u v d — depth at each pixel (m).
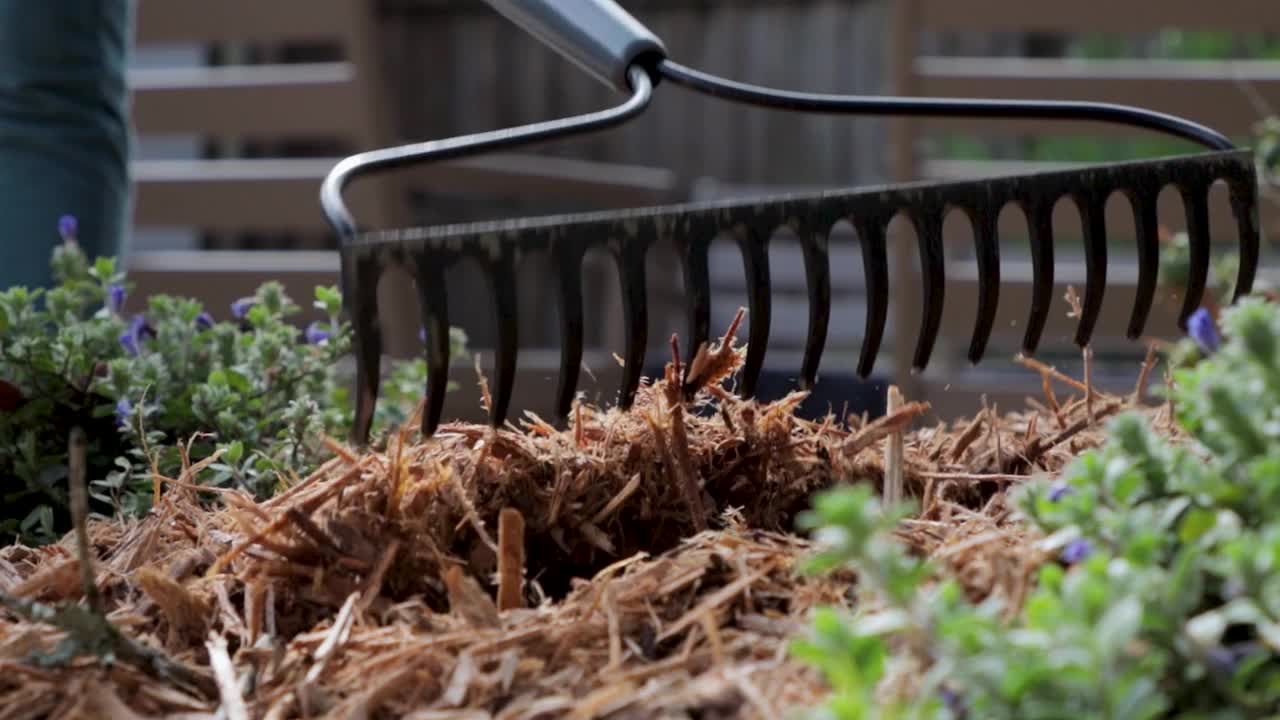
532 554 1.41
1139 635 1.17
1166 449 1.25
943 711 1.16
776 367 3.31
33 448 1.56
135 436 1.55
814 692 1.22
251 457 1.52
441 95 4.07
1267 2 2.38
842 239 4.42
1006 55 4.29
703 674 1.25
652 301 3.31
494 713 1.25
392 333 2.56
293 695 1.28
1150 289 1.45
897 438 1.44
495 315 1.35
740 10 3.97
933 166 2.55
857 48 3.91
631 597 1.31
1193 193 1.45
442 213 3.46
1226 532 1.19
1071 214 2.47
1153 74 2.43
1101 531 1.22
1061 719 1.14
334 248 3.77
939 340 2.54
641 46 1.47
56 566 1.38
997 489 1.47
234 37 2.68
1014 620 1.23
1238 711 1.17
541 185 3.07
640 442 1.44
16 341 1.60
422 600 1.36
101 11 1.82
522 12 1.50
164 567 1.39
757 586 1.31
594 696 1.23
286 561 1.36
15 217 1.77
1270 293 1.69
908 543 1.34
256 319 1.67
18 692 1.27
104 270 1.68
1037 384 2.43
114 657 1.28
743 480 1.45
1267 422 1.23
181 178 2.74
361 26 2.63
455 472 1.40
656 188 3.42
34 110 1.78
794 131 4.12
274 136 2.72
